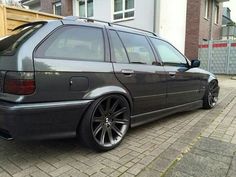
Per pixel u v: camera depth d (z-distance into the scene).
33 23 3.17
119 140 3.40
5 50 2.82
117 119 3.45
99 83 3.12
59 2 16.20
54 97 2.73
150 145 3.48
